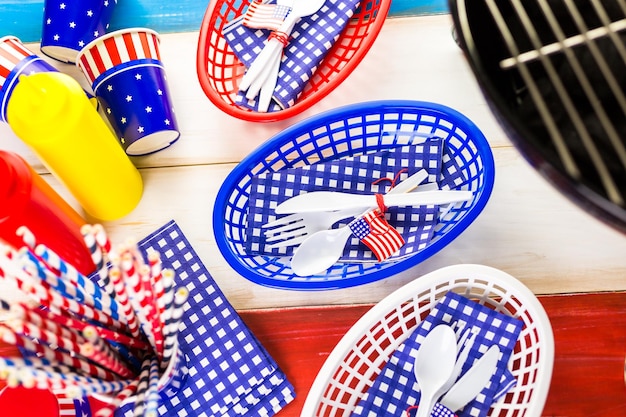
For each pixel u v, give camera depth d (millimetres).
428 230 745
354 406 713
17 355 730
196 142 857
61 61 888
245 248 773
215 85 844
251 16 844
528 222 790
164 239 791
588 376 723
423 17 882
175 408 714
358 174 787
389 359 731
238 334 740
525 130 400
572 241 779
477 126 802
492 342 700
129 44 756
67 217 739
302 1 838
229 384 720
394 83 862
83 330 512
